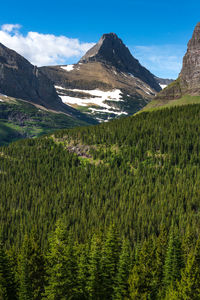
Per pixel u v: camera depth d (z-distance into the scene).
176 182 147.12
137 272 56.19
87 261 59.22
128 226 114.69
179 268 62.88
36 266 57.41
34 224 126.50
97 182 165.38
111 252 63.53
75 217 129.00
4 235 121.56
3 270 56.34
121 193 148.00
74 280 52.81
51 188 163.25
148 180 157.50
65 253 51.28
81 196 150.62
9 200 152.50
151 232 109.00
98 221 119.81
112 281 59.91
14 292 58.06
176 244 65.12
